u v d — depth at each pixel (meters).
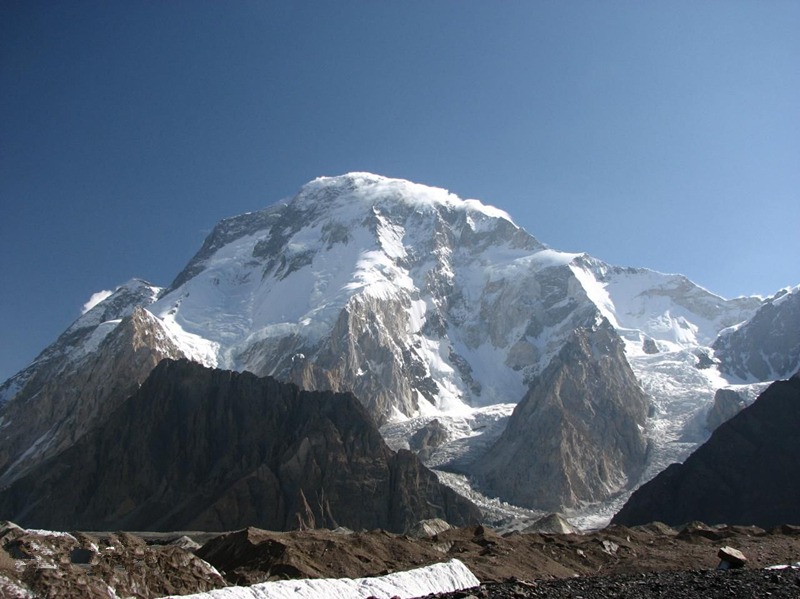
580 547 104.50
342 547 88.38
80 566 61.50
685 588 56.22
